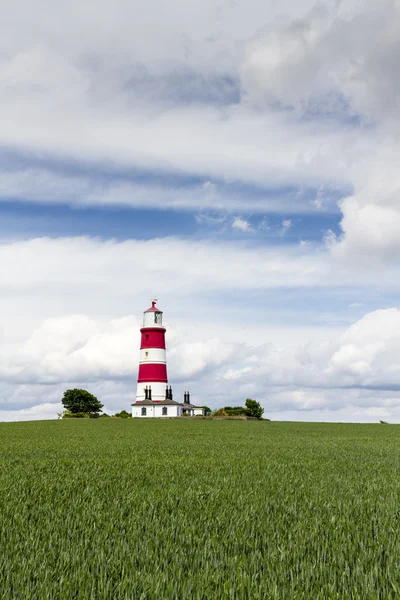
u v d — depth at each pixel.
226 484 17.25
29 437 48.53
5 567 8.11
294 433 57.44
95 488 16.11
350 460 26.86
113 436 49.94
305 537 10.03
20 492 15.36
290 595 7.10
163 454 29.98
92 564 8.30
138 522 11.23
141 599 6.96
